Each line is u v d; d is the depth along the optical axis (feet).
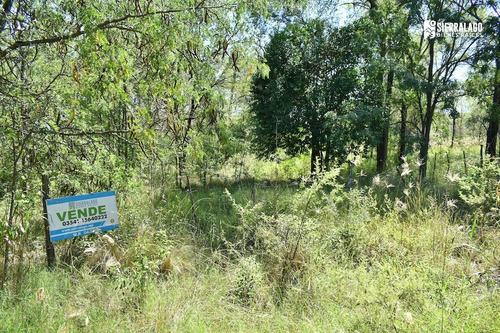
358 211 17.61
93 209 15.79
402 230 16.87
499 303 9.86
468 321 9.23
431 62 31.55
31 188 15.10
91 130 14.90
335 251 15.64
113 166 16.71
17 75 12.93
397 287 10.97
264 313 12.30
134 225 18.54
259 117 40.14
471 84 31.27
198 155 11.69
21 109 12.16
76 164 15.07
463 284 10.55
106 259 16.03
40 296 10.92
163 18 10.89
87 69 10.52
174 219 21.22
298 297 12.73
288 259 14.90
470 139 62.64
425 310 10.07
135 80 11.36
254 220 19.19
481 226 17.35
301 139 40.52
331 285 12.78
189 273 15.10
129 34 12.14
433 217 18.60
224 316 11.85
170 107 10.71
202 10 11.30
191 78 11.32
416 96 34.01
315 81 38.88
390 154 44.78
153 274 14.56
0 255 14.14
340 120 33.76
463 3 30.99
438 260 14.55
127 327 10.98
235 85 31.60
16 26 11.25
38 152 13.65
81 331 10.73
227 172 39.32
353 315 11.02
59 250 17.08
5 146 13.03
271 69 38.78
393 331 9.74
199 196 27.40
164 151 16.78
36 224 18.49
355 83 36.47
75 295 12.66
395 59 33.22
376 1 39.55
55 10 10.86
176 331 10.70
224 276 14.92
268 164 45.27
